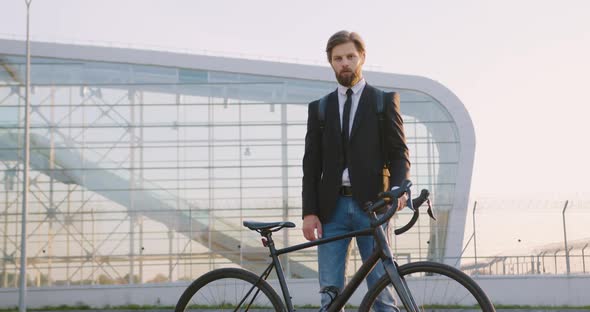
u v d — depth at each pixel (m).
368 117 5.39
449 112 35.75
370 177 5.30
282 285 5.06
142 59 35.09
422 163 35.66
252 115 35.56
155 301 31.80
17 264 34.06
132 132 35.16
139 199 34.91
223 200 35.19
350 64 5.39
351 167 5.33
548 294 31.58
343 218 5.34
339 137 5.39
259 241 35.00
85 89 35.09
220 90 35.59
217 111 35.50
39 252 34.25
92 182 34.81
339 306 4.88
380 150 5.39
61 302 31.64
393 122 5.38
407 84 35.75
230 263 34.81
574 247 33.09
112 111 35.16
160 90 35.41
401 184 4.84
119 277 34.41
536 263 33.44
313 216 5.43
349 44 5.41
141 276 34.50
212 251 34.84
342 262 5.36
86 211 34.66
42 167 34.69
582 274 31.69
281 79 35.62
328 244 5.34
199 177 35.25
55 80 34.94
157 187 35.03
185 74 35.50
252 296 5.11
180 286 31.92
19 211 34.41
